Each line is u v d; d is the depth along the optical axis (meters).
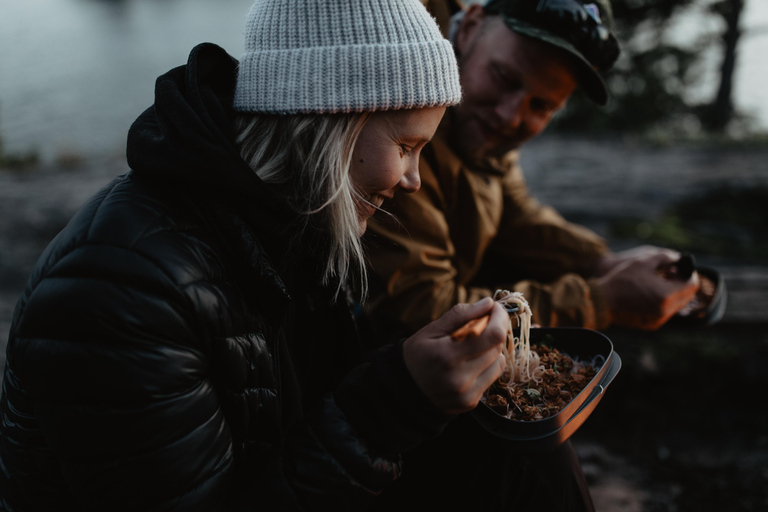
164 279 0.79
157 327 0.78
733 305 2.56
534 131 1.59
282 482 0.88
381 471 0.90
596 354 1.20
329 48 0.86
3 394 0.89
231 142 0.91
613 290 1.58
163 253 0.81
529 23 1.44
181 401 0.80
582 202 4.22
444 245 1.54
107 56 26.64
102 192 0.88
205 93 0.92
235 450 0.93
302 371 1.19
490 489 1.13
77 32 36.03
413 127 0.92
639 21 9.55
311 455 0.88
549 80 1.48
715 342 2.45
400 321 1.44
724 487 1.94
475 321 0.86
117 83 20.03
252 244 0.89
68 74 22.05
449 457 1.15
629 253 1.94
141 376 0.77
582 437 2.19
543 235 1.97
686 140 6.46
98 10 50.38
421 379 0.86
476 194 1.66
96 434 0.77
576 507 1.17
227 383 0.87
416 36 0.88
